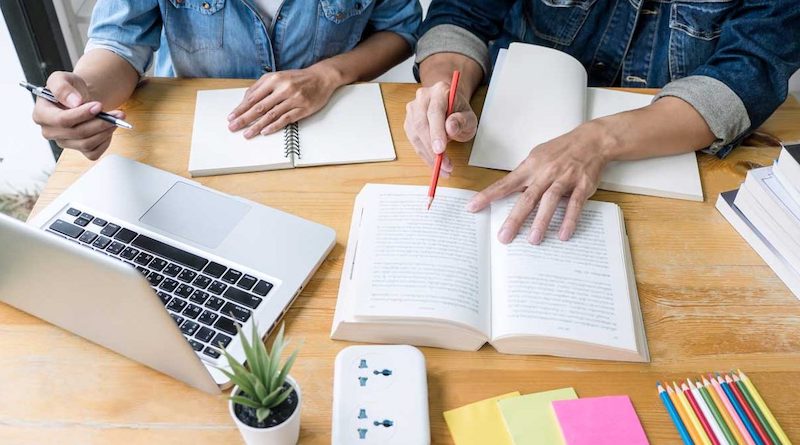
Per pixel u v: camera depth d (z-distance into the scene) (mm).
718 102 1005
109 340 704
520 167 911
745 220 903
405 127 996
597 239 852
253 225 858
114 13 1110
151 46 1172
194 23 1190
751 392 718
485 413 702
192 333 731
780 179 861
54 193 905
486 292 782
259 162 957
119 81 1070
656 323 794
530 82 1065
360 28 1288
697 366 753
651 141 976
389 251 801
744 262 871
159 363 693
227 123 1021
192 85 1106
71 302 658
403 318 735
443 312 738
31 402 691
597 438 678
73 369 720
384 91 1112
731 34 1085
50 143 1844
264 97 1045
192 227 847
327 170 965
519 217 852
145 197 881
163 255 808
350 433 664
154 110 1052
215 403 697
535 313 756
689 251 882
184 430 675
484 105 1055
